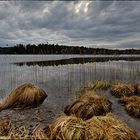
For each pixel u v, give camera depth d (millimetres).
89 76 24641
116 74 26172
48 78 23156
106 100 11602
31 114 10148
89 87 17156
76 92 15430
